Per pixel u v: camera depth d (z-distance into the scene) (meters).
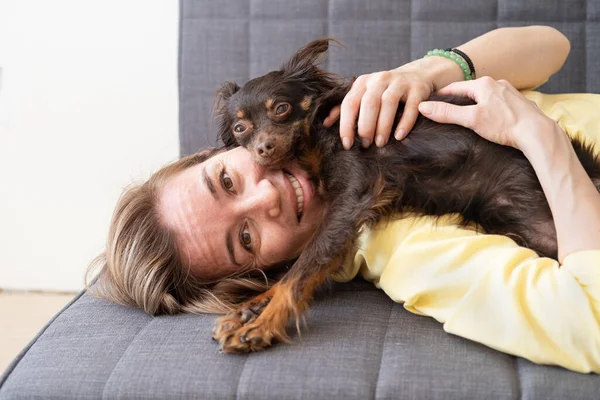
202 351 0.77
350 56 1.14
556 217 0.73
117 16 1.39
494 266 0.74
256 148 0.86
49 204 1.47
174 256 0.87
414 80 0.87
